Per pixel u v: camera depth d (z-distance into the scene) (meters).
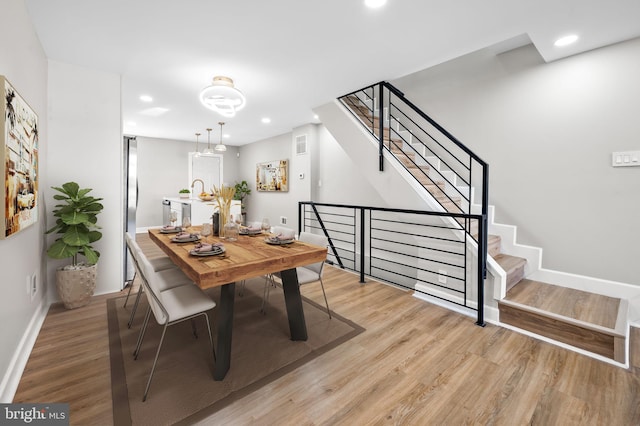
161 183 7.14
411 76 4.11
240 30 2.31
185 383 1.68
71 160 2.86
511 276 2.66
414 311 2.72
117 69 2.99
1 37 1.54
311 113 4.73
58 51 2.60
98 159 3.00
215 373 1.72
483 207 2.46
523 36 2.88
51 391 1.60
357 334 2.28
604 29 2.27
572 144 2.75
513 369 1.85
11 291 1.71
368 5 2.00
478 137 3.42
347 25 2.25
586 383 1.71
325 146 5.63
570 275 2.79
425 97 3.95
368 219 5.02
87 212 2.70
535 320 2.28
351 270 4.09
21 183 1.78
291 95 3.82
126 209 3.29
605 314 2.20
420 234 3.07
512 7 2.01
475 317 2.60
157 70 3.03
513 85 3.12
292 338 2.18
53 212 2.63
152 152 7.00
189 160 7.52
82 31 2.29
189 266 1.71
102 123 3.02
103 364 1.85
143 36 2.38
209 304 1.83
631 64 2.43
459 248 2.76
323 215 5.72
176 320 1.68
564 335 2.14
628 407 1.53
